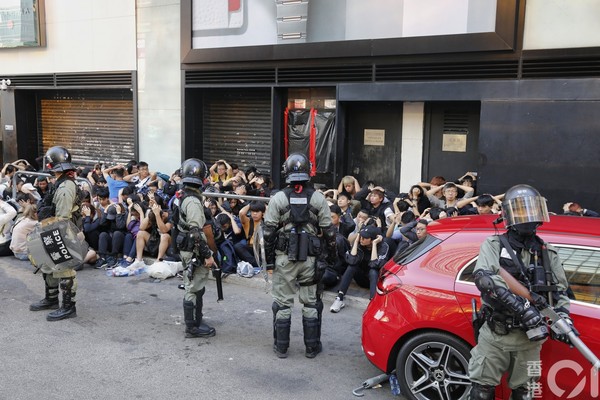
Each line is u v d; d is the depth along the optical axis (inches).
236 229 300.5
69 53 523.5
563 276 136.7
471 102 365.1
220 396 173.6
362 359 204.1
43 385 178.4
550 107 320.5
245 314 251.4
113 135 526.9
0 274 308.2
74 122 553.0
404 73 366.9
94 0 501.4
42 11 529.7
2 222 347.3
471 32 342.0
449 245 167.8
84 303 263.1
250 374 189.9
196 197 215.8
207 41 442.0
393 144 398.9
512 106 330.6
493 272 133.1
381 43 368.8
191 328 220.2
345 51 382.3
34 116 581.0
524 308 126.0
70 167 236.1
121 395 172.9
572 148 317.1
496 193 339.6
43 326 230.7
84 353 204.4
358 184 386.3
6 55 562.6
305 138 418.3
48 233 230.7
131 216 324.8
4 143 578.6
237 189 328.2
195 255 215.3
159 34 470.0
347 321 244.5
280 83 414.0
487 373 138.6
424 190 336.5
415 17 359.6
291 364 198.7
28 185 370.3
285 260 198.4
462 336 156.9
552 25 320.8
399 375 169.6
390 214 303.3
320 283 206.1
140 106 489.4
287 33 402.3
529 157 328.8
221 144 473.7
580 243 151.2
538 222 132.3
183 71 457.4
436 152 381.7
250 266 297.6
